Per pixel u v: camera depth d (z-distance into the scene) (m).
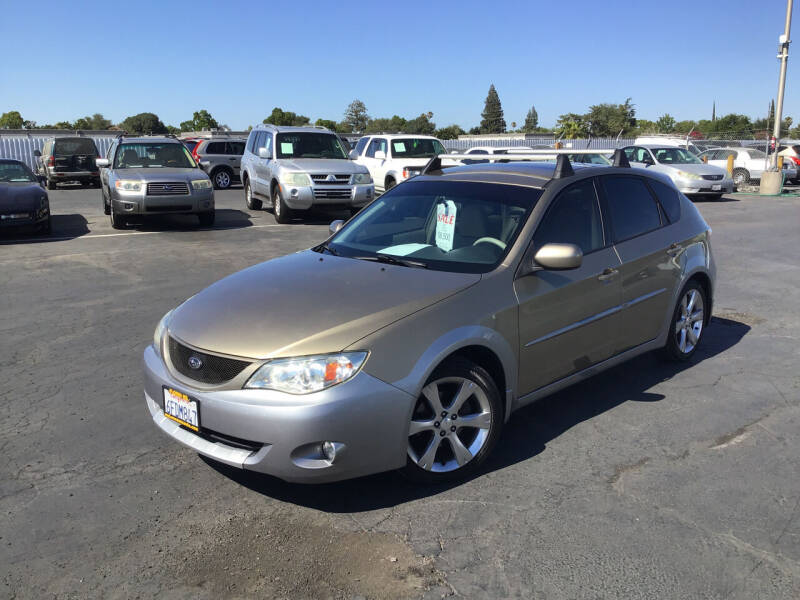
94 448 3.95
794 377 5.12
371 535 3.09
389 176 17.02
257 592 2.71
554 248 3.70
